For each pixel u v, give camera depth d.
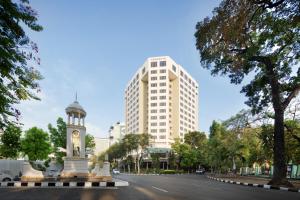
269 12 13.88
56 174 35.06
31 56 8.52
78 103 32.66
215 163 61.88
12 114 9.18
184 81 148.25
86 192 17.91
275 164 25.83
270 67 24.84
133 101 154.00
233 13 13.64
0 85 8.53
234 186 25.45
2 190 19.16
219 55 21.39
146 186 23.44
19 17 7.92
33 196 15.48
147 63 138.88
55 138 44.59
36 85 9.05
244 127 38.22
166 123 133.38
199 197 15.31
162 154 115.19
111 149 112.50
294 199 15.24
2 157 36.97
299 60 23.09
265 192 19.70
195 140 106.19
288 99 26.31
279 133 25.95
